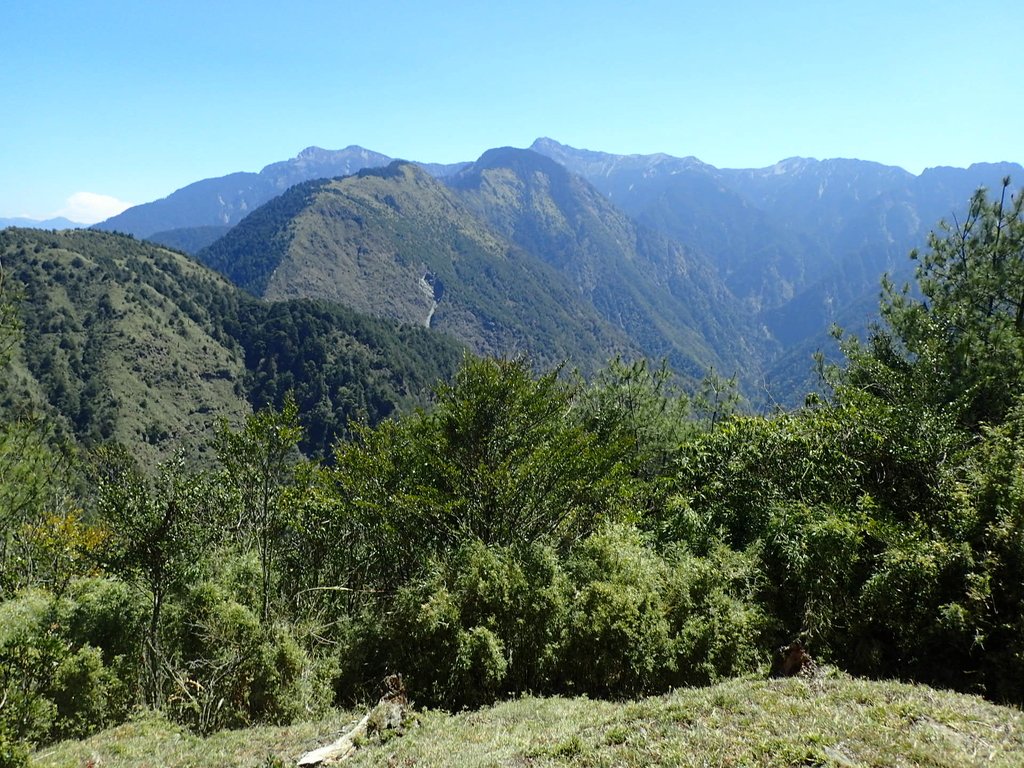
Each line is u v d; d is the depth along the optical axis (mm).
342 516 16859
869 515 11523
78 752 9055
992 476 9961
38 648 9812
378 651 11977
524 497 15164
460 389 15648
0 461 15203
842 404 14484
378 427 18344
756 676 9766
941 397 14625
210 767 8461
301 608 14359
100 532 17438
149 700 11539
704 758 6055
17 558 16875
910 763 5680
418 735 8586
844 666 10258
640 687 10430
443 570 12352
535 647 11117
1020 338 14672
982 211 17125
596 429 20844
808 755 5852
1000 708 6996
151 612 12398
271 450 13312
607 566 11977
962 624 8992
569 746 6867
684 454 15766
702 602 10969
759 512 13219
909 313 17312
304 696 11195
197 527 12547
